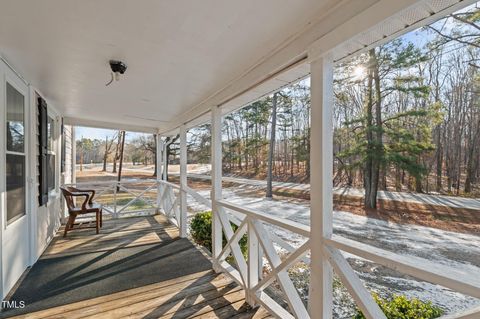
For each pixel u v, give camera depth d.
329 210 1.44
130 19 1.43
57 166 4.33
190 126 4.55
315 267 1.47
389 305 1.56
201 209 7.64
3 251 2.07
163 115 4.32
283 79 1.94
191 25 1.49
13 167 2.30
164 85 2.65
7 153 2.17
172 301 2.20
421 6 0.99
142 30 1.56
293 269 3.24
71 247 3.53
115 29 1.55
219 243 2.85
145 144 16.92
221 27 1.50
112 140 17.48
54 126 4.11
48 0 1.25
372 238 2.65
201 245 3.70
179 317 1.97
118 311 2.04
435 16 1.06
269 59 1.86
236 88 2.38
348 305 2.28
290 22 1.44
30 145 2.71
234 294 2.32
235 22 1.45
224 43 1.71
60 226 4.62
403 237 2.54
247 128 9.59
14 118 2.32
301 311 1.74
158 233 4.28
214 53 1.87
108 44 1.76
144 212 5.96
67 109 4.10
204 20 1.43
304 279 3.00
